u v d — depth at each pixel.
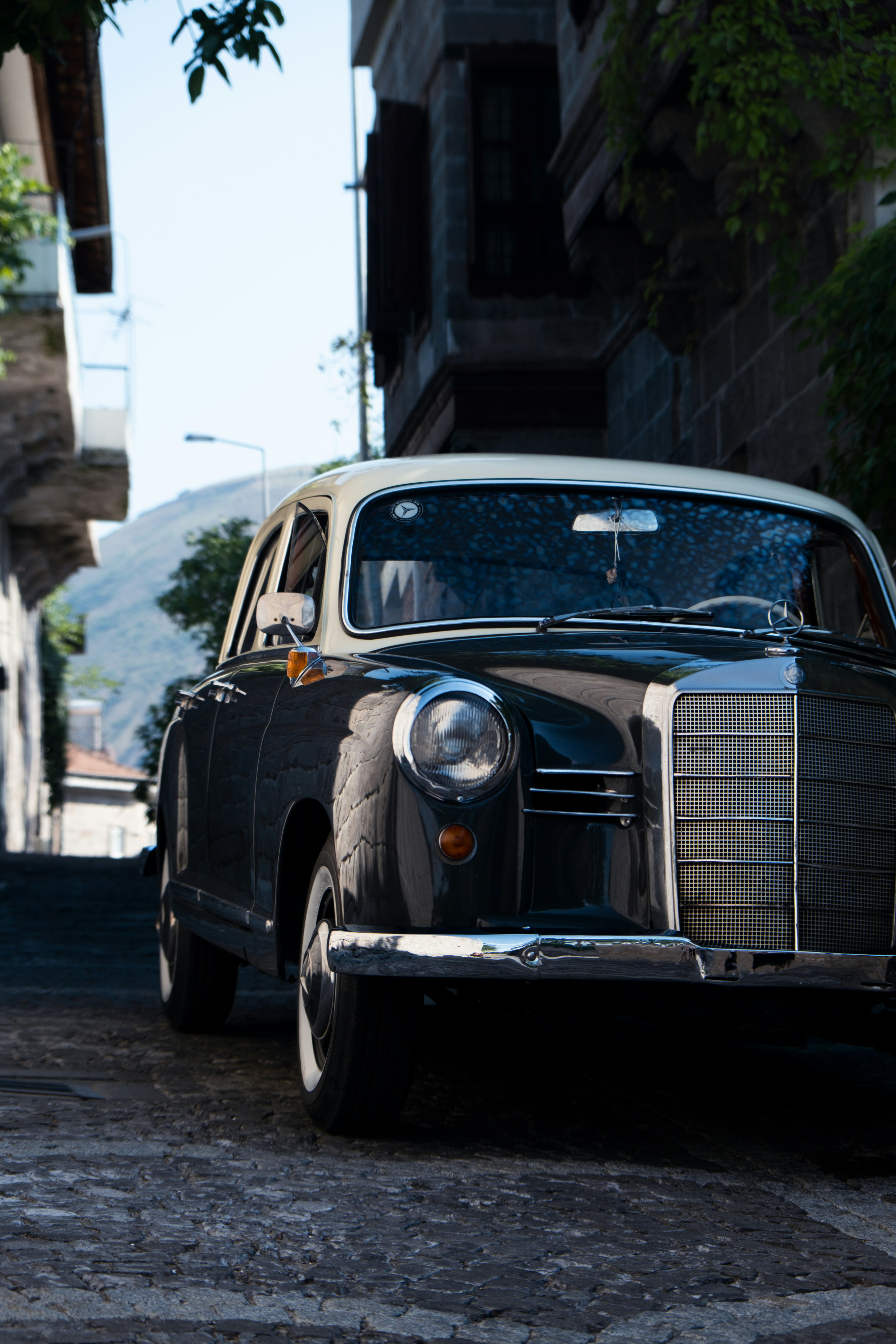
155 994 8.12
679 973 4.33
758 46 11.84
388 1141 4.76
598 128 15.20
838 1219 4.15
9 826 36.97
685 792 4.47
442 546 5.55
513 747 4.42
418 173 21.45
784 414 13.27
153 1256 3.44
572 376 19.70
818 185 12.55
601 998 4.73
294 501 6.34
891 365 9.80
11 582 38.41
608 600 5.48
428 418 21.44
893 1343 3.14
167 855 7.19
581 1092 5.79
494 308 19.69
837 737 4.57
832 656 4.86
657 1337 3.11
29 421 30.67
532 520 5.69
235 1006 7.82
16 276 23.42
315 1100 4.84
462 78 20.38
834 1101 5.87
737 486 6.06
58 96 31.41
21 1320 2.96
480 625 5.32
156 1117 4.98
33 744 44.16
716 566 5.71
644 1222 3.99
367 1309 3.17
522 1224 3.89
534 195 20.03
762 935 4.47
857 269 10.48
